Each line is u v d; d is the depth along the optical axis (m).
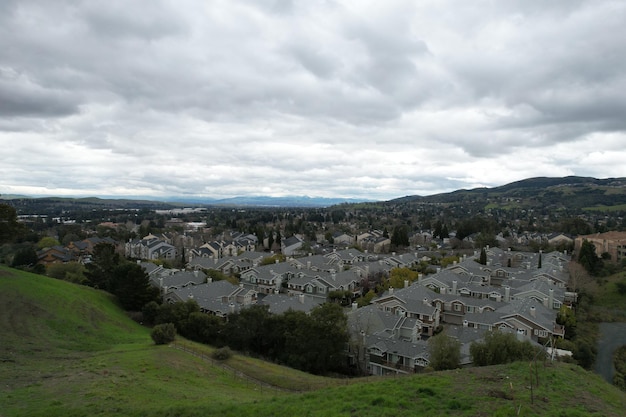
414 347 44.69
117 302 64.88
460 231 139.88
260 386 34.06
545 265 86.06
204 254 117.50
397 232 131.12
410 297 61.50
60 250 112.69
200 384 31.44
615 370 47.28
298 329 44.94
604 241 100.88
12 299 49.28
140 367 33.00
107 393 25.72
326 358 43.81
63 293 56.69
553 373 24.84
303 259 94.69
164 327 44.69
